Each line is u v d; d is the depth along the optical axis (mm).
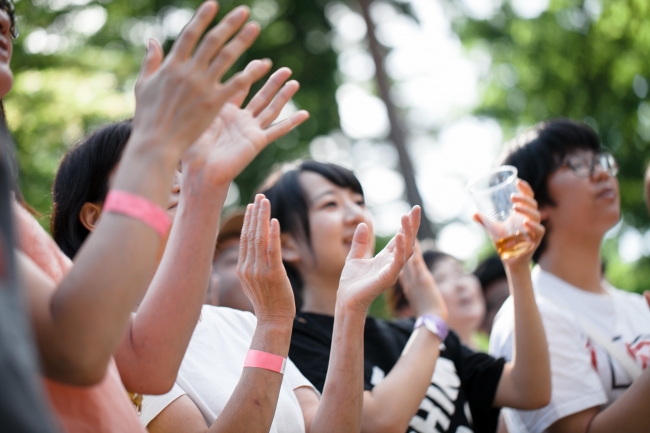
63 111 9055
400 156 12344
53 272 1255
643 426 2297
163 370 1353
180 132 1150
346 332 1826
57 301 1048
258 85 11953
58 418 1138
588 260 2830
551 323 2637
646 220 11164
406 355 2357
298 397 2045
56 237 1872
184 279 1353
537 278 2855
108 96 9648
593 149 2848
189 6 11633
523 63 12438
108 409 1206
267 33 12477
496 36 12938
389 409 2184
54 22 9688
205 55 1157
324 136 12586
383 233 14617
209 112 1168
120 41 10742
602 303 2771
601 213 2766
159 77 1162
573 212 2775
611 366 2605
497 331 2855
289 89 1439
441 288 3859
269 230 1735
